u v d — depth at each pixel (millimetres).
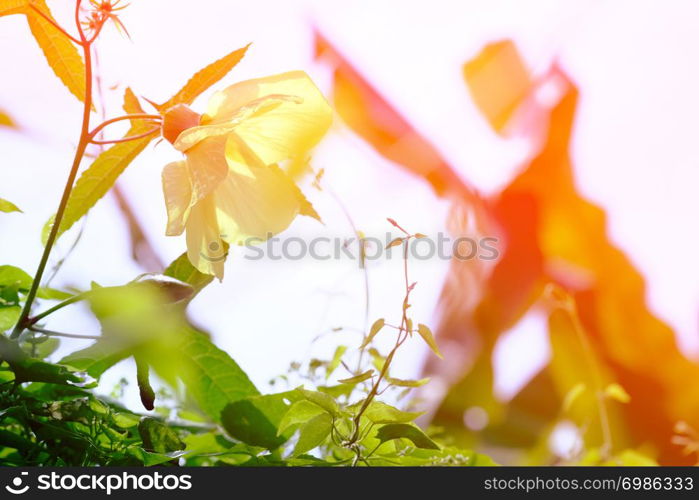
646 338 1880
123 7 837
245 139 864
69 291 917
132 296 809
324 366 939
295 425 900
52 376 818
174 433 849
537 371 1778
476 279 1802
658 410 1772
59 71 873
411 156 1876
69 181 823
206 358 903
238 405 904
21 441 837
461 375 1695
